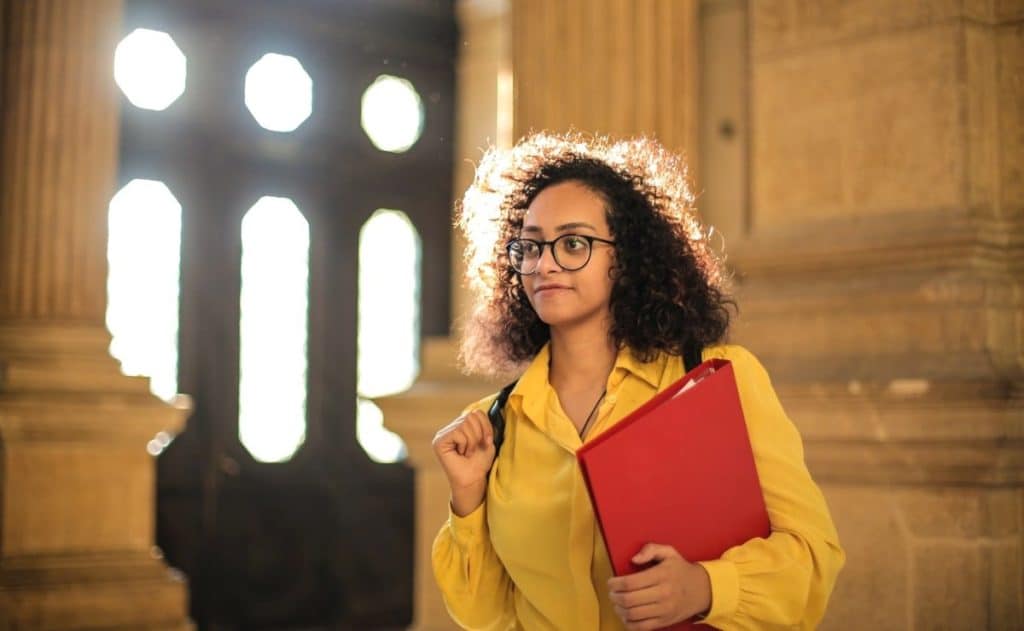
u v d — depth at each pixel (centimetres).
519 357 264
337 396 1239
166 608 735
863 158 441
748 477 214
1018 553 391
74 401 722
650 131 470
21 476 712
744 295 462
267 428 1195
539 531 226
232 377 1173
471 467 237
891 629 405
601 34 479
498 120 1279
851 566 416
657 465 206
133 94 1136
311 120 1238
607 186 236
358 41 1265
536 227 235
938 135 422
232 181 1184
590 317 237
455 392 644
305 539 1206
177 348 1148
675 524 207
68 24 773
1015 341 403
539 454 231
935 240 414
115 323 1117
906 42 432
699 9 520
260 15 1204
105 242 774
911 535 401
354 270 1255
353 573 1230
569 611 228
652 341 231
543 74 491
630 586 199
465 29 1323
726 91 509
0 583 689
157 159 1146
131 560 739
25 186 755
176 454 1138
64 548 721
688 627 211
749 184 478
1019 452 386
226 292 1174
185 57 1166
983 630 385
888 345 420
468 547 239
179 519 1134
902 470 403
